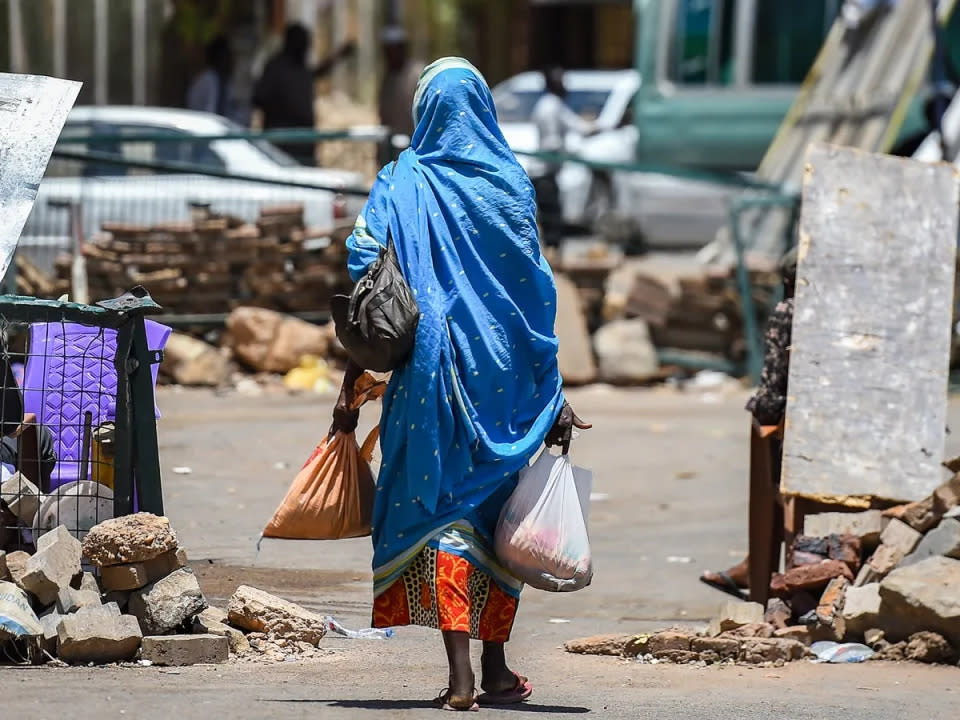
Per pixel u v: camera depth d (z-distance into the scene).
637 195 66.88
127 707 12.87
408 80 50.72
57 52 63.66
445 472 13.52
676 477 29.59
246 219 41.66
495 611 14.14
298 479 14.08
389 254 13.58
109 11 64.50
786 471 19.38
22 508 15.91
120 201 40.09
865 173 20.75
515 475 14.14
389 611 13.80
